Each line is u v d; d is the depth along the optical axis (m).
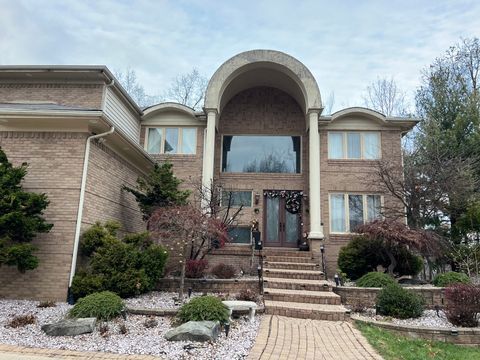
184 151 15.76
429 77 20.67
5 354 4.86
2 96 12.38
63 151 9.02
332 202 15.06
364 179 14.98
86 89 12.23
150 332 6.04
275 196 15.84
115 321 6.57
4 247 7.51
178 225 9.02
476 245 13.29
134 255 8.71
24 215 7.55
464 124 16.95
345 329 7.01
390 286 8.54
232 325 6.70
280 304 8.33
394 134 15.47
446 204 13.42
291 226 15.60
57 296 8.17
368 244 11.79
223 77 15.06
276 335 6.26
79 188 8.78
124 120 14.08
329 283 9.88
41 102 12.21
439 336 6.88
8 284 8.34
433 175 12.99
